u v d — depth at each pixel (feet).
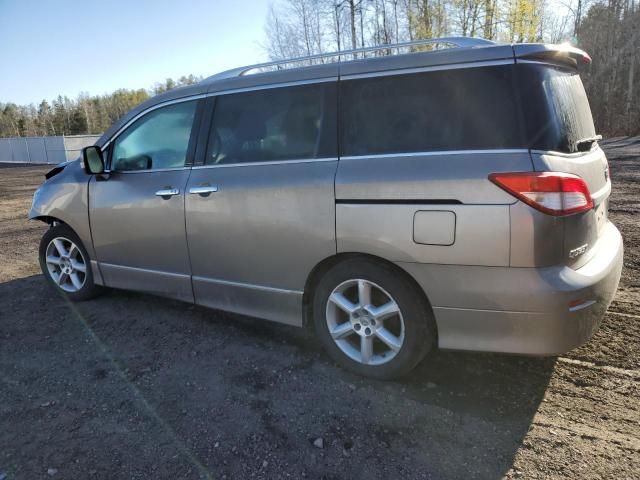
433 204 8.30
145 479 7.22
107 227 13.15
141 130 12.57
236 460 7.57
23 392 9.71
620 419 8.22
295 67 10.52
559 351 8.08
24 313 13.92
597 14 130.82
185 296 12.21
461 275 8.25
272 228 10.18
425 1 76.69
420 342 9.05
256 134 10.66
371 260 9.25
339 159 9.50
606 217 10.18
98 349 11.50
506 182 7.76
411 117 8.89
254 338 11.86
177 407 9.02
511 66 8.21
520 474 7.07
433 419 8.45
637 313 12.14
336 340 10.05
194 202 11.28
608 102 118.32
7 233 27.27
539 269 7.82
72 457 7.74
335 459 7.54
